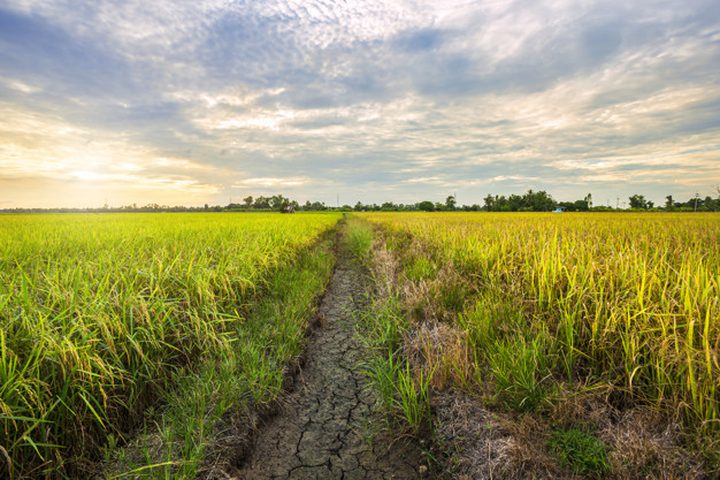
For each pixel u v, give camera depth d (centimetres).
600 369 297
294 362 394
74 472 234
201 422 261
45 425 234
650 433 224
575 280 379
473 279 577
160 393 315
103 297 328
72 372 240
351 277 900
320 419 313
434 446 264
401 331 440
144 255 607
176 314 372
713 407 212
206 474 233
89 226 1350
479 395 286
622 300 330
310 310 566
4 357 221
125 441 263
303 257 1034
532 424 243
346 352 451
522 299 423
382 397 325
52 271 439
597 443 222
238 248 751
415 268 687
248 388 325
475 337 365
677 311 311
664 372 248
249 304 545
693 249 573
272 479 246
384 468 254
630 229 1075
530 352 292
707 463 201
